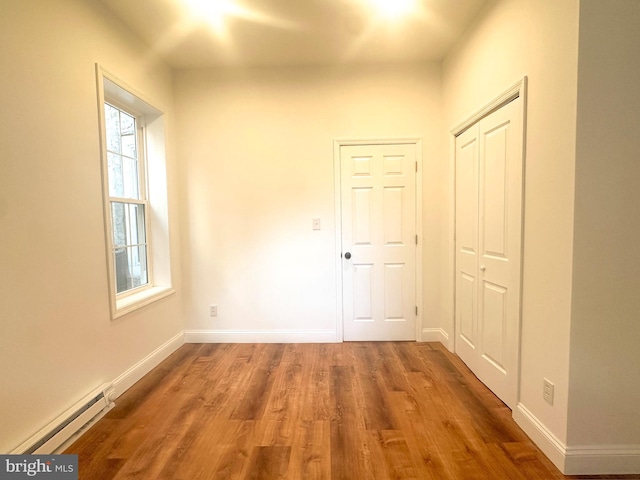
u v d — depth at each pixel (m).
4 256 1.43
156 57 2.72
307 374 2.46
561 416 1.49
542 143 1.59
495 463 1.53
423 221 3.04
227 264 3.10
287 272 3.10
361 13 2.24
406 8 2.19
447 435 1.73
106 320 2.07
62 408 1.72
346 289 3.11
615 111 1.36
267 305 3.12
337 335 3.11
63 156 1.76
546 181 1.57
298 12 2.22
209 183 3.06
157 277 2.89
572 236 1.40
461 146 2.60
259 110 3.01
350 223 3.07
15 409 1.47
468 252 2.50
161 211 2.87
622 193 1.38
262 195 3.06
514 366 1.86
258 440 1.71
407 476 1.46
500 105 1.99
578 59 1.35
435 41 2.62
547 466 1.51
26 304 1.53
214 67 2.99
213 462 1.56
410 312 3.11
